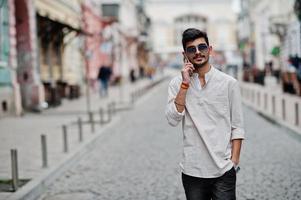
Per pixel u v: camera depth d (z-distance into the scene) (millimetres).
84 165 11234
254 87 37562
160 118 20812
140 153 12438
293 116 18797
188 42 4434
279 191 8273
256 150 12328
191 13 107125
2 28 21312
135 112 23906
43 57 28891
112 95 37000
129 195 8375
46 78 28891
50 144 13688
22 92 24078
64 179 9852
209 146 4383
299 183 8797
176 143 13828
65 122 19406
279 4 48156
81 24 40094
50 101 26750
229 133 4473
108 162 11445
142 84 56781
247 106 25547
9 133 16422
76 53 37438
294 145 13039
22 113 22578
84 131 16422
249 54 67125
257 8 62594
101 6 61312
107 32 43625
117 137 15562
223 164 4391
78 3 39281
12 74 22078
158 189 8688
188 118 4480
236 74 58781
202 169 4422
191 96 4449
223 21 106062
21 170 10078
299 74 26297
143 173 10055
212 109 4426
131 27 71438
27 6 24266
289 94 29266
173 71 90000
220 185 4434
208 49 4449
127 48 65625
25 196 8016
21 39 24391
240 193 8195
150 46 92375
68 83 33875
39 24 26469
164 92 42031
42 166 10414
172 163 10961
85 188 9016
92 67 43906
